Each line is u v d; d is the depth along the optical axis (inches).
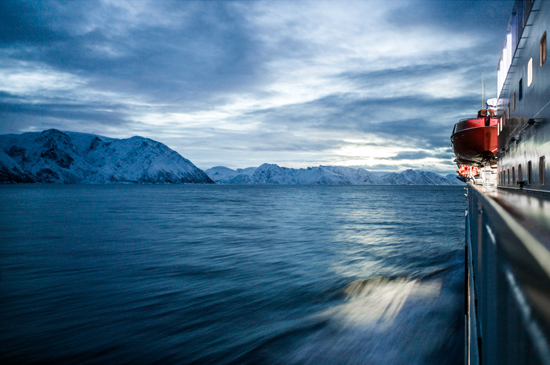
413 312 435.2
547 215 137.9
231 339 364.5
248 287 568.4
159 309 461.7
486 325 100.0
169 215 2112.5
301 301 496.1
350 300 496.1
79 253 885.2
